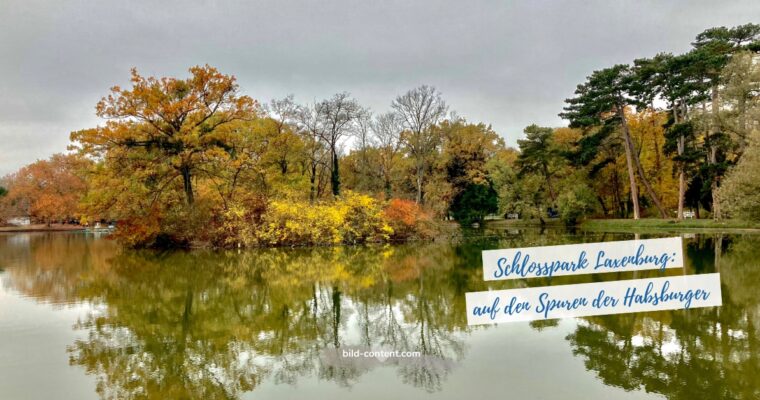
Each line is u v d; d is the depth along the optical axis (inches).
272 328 398.0
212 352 333.1
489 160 2023.9
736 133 1262.3
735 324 391.2
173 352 332.8
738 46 1417.3
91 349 338.6
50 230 2406.5
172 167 1076.5
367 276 665.0
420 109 1676.9
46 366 302.8
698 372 284.4
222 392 262.2
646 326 389.4
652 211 1991.9
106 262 856.3
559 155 1895.9
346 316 439.2
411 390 261.7
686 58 1396.4
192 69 1085.8
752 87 1200.8
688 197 1708.9
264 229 1092.5
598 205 2085.4
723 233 1242.6
